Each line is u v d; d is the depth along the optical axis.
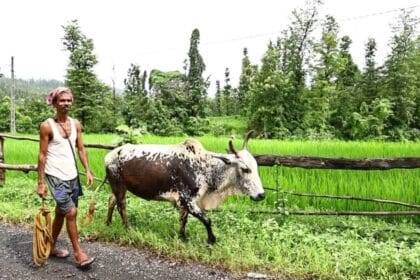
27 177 9.41
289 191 6.29
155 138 14.32
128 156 5.36
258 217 6.09
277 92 30.12
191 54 40.12
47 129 4.40
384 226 5.62
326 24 32.09
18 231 5.82
